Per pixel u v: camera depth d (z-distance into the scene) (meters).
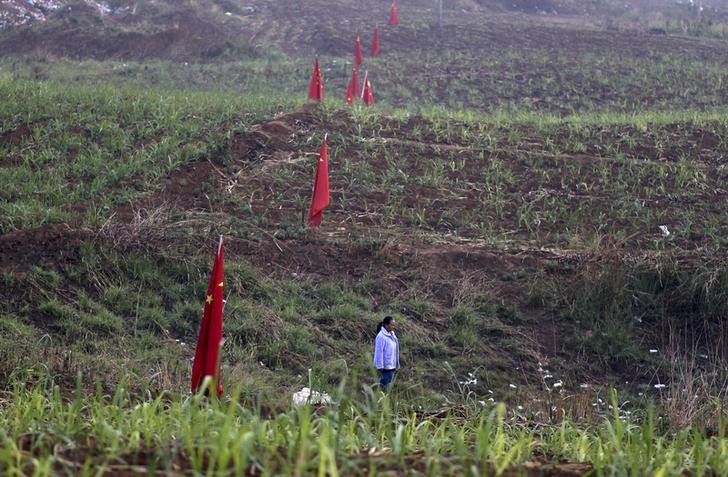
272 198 26.67
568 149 31.86
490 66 52.47
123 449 6.98
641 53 56.25
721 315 20.84
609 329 20.66
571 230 25.23
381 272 22.62
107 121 31.66
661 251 23.03
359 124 32.91
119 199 25.20
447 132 32.81
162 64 54.53
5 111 31.73
